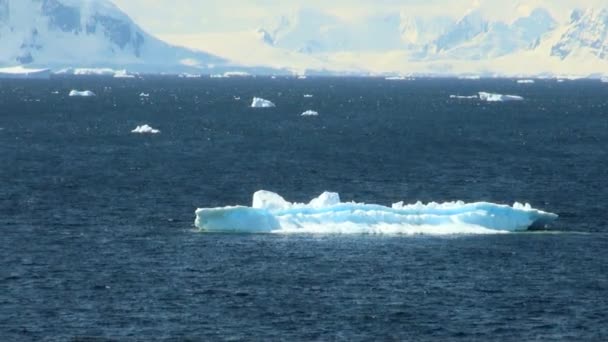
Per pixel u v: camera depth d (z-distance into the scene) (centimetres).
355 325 12219
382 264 15012
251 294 13412
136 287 13738
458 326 12225
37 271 14612
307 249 15938
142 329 12000
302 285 13875
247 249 15975
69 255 15688
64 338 11656
